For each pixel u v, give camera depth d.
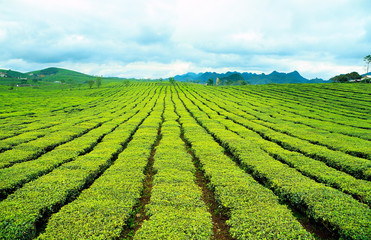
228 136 21.47
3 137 21.50
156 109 46.22
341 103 53.31
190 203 9.83
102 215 8.75
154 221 8.53
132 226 9.38
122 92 99.75
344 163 14.27
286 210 9.20
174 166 14.06
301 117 35.94
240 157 15.60
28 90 117.88
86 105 55.75
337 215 8.52
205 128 27.56
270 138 21.78
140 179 12.16
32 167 13.13
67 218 8.52
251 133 23.39
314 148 17.50
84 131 25.08
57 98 74.38
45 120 32.12
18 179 11.55
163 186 11.40
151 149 19.45
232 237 8.34
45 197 9.88
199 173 14.98
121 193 10.52
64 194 10.34
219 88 109.12
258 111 43.44
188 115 38.03
